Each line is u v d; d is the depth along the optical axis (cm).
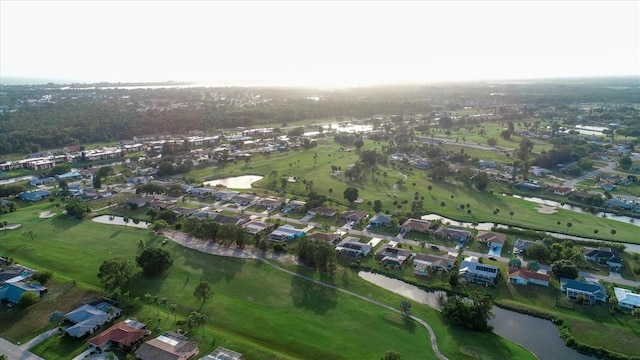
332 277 14112
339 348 10612
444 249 16362
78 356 10075
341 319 11850
